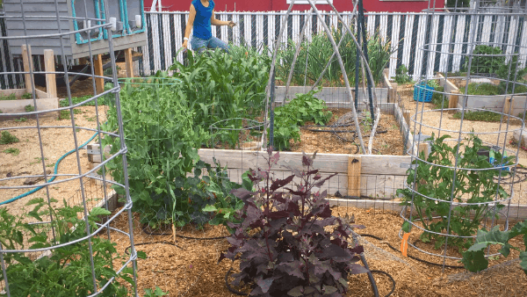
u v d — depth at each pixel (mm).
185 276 3393
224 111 6309
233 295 3168
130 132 4211
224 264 3553
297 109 6680
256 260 2732
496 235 3176
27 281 2359
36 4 8531
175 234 4016
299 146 6051
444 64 11477
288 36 11055
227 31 11859
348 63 8477
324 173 4797
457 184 3645
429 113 8406
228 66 6871
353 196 4730
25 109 7773
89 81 10836
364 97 7328
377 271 3439
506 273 3396
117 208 4594
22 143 6500
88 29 2334
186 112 4520
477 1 3334
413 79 11625
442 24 11227
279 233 2881
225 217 3699
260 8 13672
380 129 6668
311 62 8477
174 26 11859
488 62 9875
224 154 4941
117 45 10031
